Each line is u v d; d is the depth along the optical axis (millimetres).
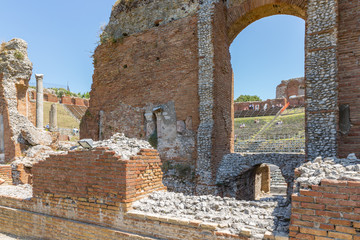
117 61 15359
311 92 9227
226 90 13570
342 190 3270
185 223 4320
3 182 10078
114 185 5102
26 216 6441
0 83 13852
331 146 8617
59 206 5910
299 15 13062
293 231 3545
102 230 5117
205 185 11367
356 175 3605
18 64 14273
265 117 38625
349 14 8961
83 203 5520
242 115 43031
